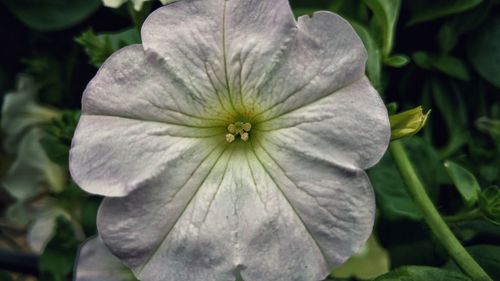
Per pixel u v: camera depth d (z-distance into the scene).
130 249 0.21
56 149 0.29
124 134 0.21
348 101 0.20
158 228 0.21
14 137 0.32
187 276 0.21
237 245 0.21
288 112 0.21
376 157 0.20
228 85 0.21
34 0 0.30
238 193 0.22
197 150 0.22
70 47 0.31
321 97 0.21
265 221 0.21
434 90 0.28
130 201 0.21
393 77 0.28
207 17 0.21
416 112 0.22
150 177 0.21
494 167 0.27
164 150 0.21
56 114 0.32
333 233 0.21
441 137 0.28
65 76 0.31
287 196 0.21
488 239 0.26
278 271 0.21
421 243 0.27
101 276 0.25
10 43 0.32
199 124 0.22
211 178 0.22
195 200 0.22
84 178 0.21
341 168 0.21
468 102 0.28
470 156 0.28
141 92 0.21
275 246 0.21
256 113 0.22
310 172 0.21
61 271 0.28
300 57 0.21
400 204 0.25
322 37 0.20
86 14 0.30
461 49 0.28
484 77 0.27
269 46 0.21
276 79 0.21
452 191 0.27
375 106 0.20
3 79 0.33
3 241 0.38
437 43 0.28
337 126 0.21
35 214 0.32
